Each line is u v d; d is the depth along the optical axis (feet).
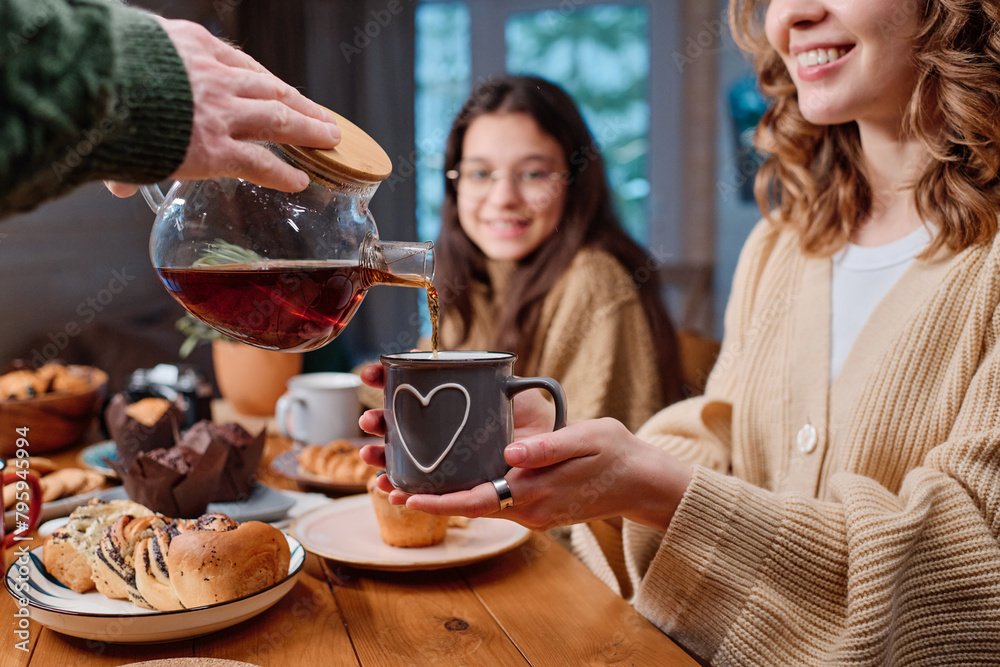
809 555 2.03
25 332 5.91
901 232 2.65
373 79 10.89
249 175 1.68
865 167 2.71
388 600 2.12
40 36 1.49
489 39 11.77
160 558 1.99
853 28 2.36
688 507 2.05
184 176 1.64
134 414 3.08
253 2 10.38
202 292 1.79
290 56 10.61
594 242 3.98
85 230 7.14
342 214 1.84
